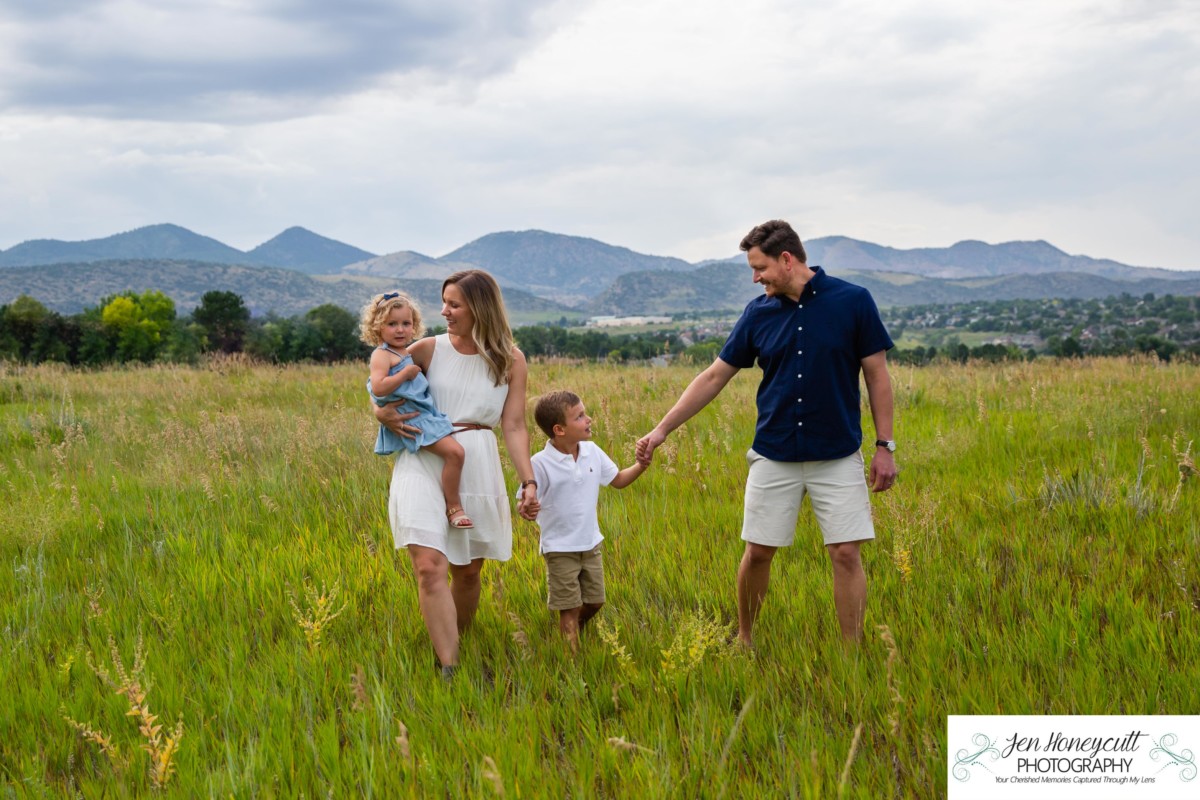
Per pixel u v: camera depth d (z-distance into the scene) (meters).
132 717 3.69
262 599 5.14
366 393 14.84
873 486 4.45
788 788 2.98
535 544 6.10
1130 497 5.99
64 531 6.67
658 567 5.47
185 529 6.61
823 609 4.71
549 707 3.70
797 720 3.47
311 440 9.34
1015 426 9.24
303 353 75.00
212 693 3.90
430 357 4.52
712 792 2.99
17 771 3.43
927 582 4.90
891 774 3.10
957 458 8.02
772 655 4.11
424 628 4.69
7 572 5.82
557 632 4.60
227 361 21.12
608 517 6.62
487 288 4.44
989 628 4.22
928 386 12.50
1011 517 6.10
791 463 4.42
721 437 9.37
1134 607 4.26
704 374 4.81
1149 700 3.44
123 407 12.82
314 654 4.18
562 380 14.64
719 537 6.07
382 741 3.41
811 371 4.33
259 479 8.00
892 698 3.39
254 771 3.17
